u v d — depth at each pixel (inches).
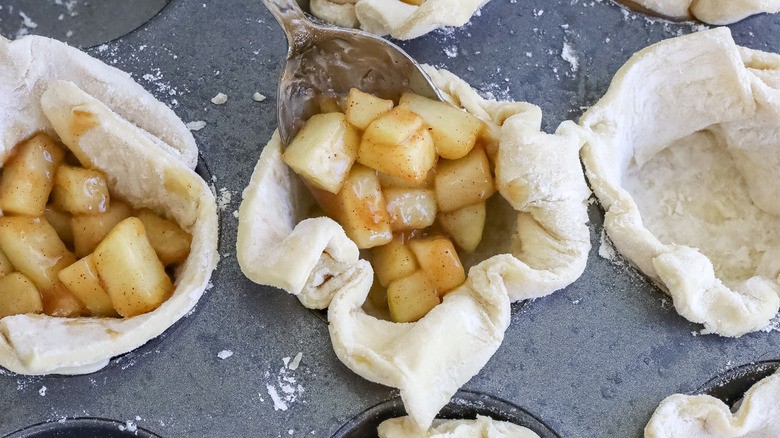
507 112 9.0
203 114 9.3
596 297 8.8
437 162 9.0
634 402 8.5
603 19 10.1
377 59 8.7
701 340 8.8
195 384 8.3
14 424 8.1
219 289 8.6
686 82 9.4
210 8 9.8
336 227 8.1
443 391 8.0
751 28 10.3
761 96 9.3
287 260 7.8
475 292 8.5
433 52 9.7
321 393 8.3
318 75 8.7
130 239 8.2
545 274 8.4
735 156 10.1
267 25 9.8
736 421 8.4
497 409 8.4
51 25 11.3
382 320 8.6
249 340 8.4
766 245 9.9
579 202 8.8
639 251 8.8
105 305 8.3
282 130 8.7
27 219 8.4
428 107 8.7
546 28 9.9
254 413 8.2
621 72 9.4
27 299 8.2
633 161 10.2
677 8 10.1
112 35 11.2
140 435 8.1
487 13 9.9
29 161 8.5
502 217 9.5
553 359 8.6
